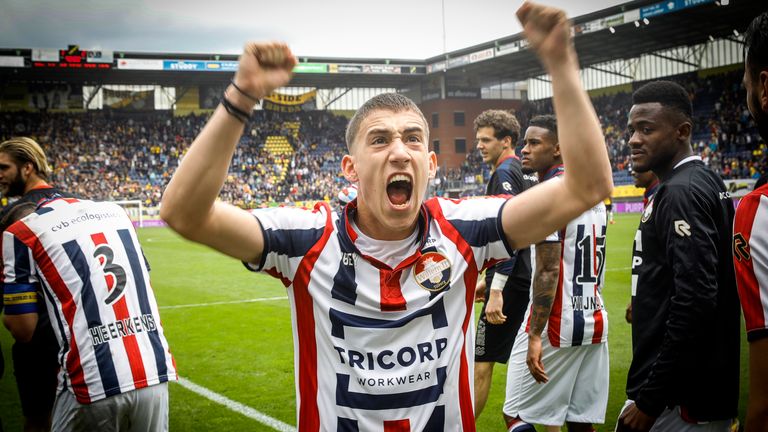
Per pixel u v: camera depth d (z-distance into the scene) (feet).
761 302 5.63
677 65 134.62
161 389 10.03
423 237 6.05
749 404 5.68
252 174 135.13
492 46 115.85
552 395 11.98
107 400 9.30
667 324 7.78
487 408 16.62
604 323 12.01
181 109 143.74
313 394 6.07
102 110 138.10
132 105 140.15
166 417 10.25
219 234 5.51
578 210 5.50
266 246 5.90
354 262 5.99
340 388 5.91
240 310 31.86
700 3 83.92
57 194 11.24
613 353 21.45
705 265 7.61
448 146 135.23
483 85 139.85
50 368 11.48
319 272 6.01
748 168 96.43
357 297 5.94
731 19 93.61
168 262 54.80
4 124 129.70
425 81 138.82
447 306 6.06
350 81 138.82
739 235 5.82
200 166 4.99
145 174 130.21
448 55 125.59
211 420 15.65
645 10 90.07
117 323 9.66
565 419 12.08
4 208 11.69
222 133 4.97
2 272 10.02
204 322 28.78
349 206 6.28
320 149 146.61
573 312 11.73
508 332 13.15
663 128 8.84
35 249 9.62
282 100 148.66
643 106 9.03
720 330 7.97
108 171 128.57
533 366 11.25
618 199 110.22
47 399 11.72
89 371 9.31
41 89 132.98
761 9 88.33
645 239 8.73
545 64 5.12
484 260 6.21
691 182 8.08
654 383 7.78
